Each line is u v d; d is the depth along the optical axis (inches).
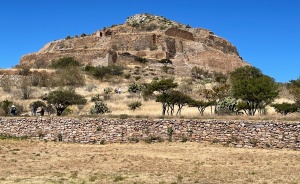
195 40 6486.2
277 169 963.3
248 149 1232.8
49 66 4655.5
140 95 2691.9
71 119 1424.7
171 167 992.2
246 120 1300.4
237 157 1118.4
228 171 944.3
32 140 1422.2
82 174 904.9
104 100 2541.8
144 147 1275.8
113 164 1031.6
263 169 965.2
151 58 5329.7
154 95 2512.3
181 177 871.7
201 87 2938.0
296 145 1218.6
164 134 1352.1
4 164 1026.1
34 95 2824.8
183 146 1273.4
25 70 3764.8
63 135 1413.6
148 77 3993.6
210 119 1349.7
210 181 839.7
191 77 4119.1
